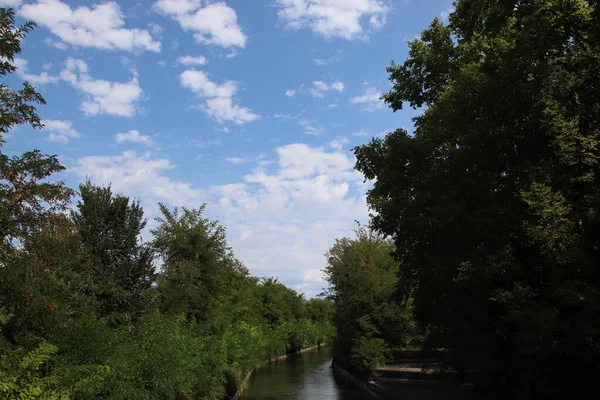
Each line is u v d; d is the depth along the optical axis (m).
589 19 11.53
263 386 37.66
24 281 9.41
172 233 26.12
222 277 28.09
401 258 21.09
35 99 9.10
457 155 14.83
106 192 19.72
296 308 88.25
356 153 22.91
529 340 11.80
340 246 49.28
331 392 33.91
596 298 10.53
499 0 13.73
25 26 8.91
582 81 12.56
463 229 14.59
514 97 13.49
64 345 11.63
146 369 14.38
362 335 36.94
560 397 15.32
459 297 15.63
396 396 24.86
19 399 8.80
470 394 23.72
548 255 12.27
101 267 17.77
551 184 12.35
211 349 22.75
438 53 21.86
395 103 23.36
